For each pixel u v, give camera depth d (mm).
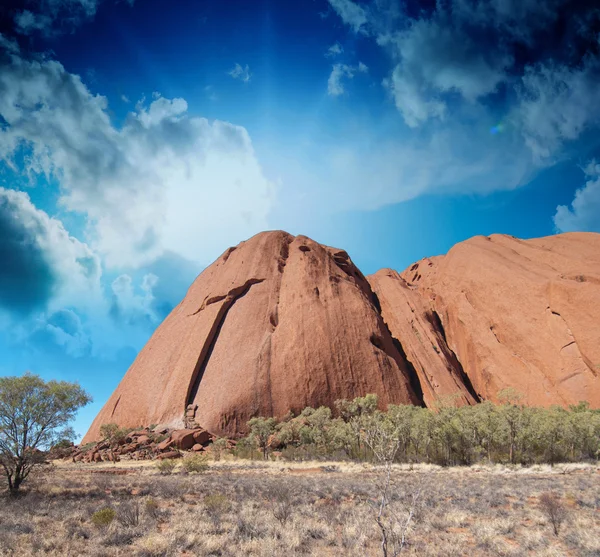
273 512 12461
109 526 11102
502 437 31844
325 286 66562
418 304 75438
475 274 71188
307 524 11266
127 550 9492
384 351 61656
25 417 18078
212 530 10930
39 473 22156
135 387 59625
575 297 55719
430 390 59469
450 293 74438
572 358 52656
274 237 76500
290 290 65438
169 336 64625
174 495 16719
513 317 61375
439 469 28078
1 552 9195
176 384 55312
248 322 60531
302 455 37125
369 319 63562
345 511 13219
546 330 56969
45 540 9906
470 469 27453
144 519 12000
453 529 11320
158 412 53281
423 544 9648
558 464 28297
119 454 41625
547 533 10594
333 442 37875
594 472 23891
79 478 23078
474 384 63062
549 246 72375
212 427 48406
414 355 65812
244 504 14398
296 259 71375
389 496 15586
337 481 21016
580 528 10734
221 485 19438
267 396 51750
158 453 41094
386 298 80125
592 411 40750
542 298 59594
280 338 58344
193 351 58562
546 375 54031
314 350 56719
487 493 15938
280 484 19297
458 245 83500
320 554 9102
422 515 12562
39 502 14961
